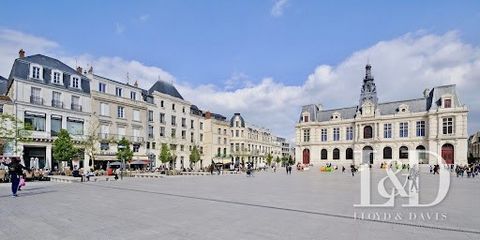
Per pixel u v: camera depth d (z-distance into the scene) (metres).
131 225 8.16
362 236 7.23
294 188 19.67
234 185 22.11
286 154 148.62
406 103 65.38
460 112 55.94
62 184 21.36
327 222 8.77
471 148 106.38
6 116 28.41
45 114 35.12
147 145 49.69
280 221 8.88
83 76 40.44
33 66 34.84
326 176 37.28
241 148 80.50
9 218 8.88
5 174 22.67
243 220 8.98
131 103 45.84
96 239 6.77
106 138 41.41
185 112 60.22
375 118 66.56
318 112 78.62
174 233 7.39
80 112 38.66
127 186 20.14
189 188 19.12
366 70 71.81
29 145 33.31
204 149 66.38
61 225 8.05
